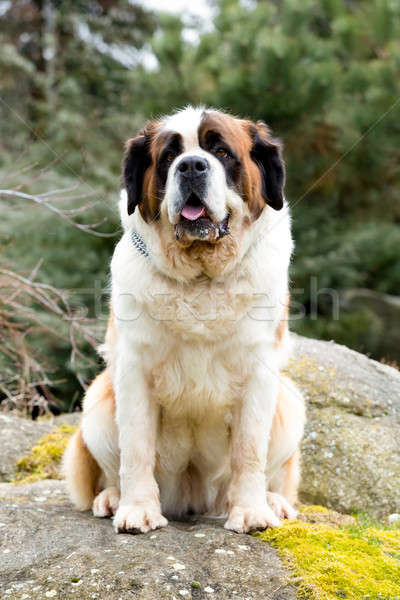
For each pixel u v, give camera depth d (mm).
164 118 5598
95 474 5789
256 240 5188
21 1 27969
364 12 18250
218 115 5238
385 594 4016
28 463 7652
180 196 4867
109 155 20609
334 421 7594
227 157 5102
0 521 4922
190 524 5312
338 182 18219
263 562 4297
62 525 4902
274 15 18438
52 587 3986
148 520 4797
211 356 5031
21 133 21781
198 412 5246
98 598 3883
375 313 17875
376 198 19000
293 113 16562
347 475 7070
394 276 19078
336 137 17156
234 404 5211
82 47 27562
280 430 5676
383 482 6918
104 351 5914
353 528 5297
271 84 16266
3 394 12492
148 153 5363
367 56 18062
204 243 4957
